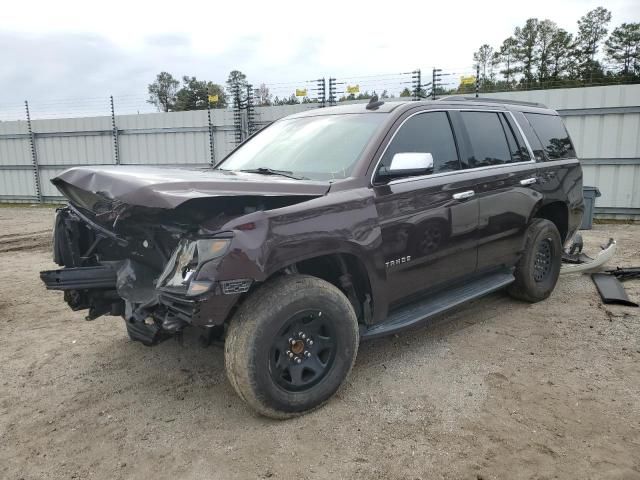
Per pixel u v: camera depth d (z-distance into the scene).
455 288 4.43
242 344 2.87
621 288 5.58
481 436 2.90
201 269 2.70
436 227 3.84
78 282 3.38
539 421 3.04
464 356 3.99
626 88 11.04
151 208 2.77
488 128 4.64
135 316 3.13
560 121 5.76
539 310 5.04
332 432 2.98
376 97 4.12
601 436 2.87
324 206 3.11
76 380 3.76
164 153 16.62
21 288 6.42
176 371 3.88
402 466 2.66
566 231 5.58
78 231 3.71
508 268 4.89
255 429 3.04
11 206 18.11
